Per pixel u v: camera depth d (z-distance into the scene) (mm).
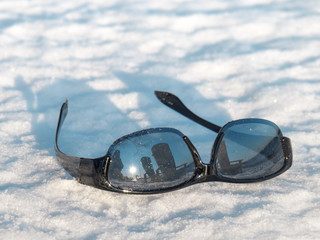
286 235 580
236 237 581
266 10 1220
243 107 788
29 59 935
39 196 622
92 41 1046
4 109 785
